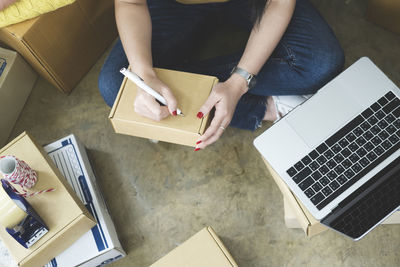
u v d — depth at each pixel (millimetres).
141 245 1501
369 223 1138
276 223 1500
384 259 1438
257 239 1489
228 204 1532
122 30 1254
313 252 1463
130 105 1128
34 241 1179
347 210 1144
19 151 1261
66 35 1455
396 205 1144
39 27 1318
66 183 1278
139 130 1166
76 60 1597
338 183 1136
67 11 1381
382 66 1651
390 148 1147
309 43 1356
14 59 1542
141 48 1223
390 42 1678
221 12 1523
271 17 1246
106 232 1331
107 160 1610
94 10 1511
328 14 1740
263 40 1245
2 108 1554
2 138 1620
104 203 1509
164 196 1554
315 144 1154
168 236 1508
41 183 1228
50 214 1202
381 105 1170
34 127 1671
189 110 1118
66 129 1664
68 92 1688
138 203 1551
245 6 1467
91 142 1642
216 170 1573
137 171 1590
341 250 1455
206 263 1172
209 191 1551
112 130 1649
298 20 1391
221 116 1136
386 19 1634
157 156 1601
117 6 1285
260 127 1612
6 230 1143
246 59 1241
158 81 1128
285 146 1157
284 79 1383
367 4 1723
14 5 1233
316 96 1185
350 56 1678
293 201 1188
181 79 1162
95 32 1594
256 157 1579
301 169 1145
